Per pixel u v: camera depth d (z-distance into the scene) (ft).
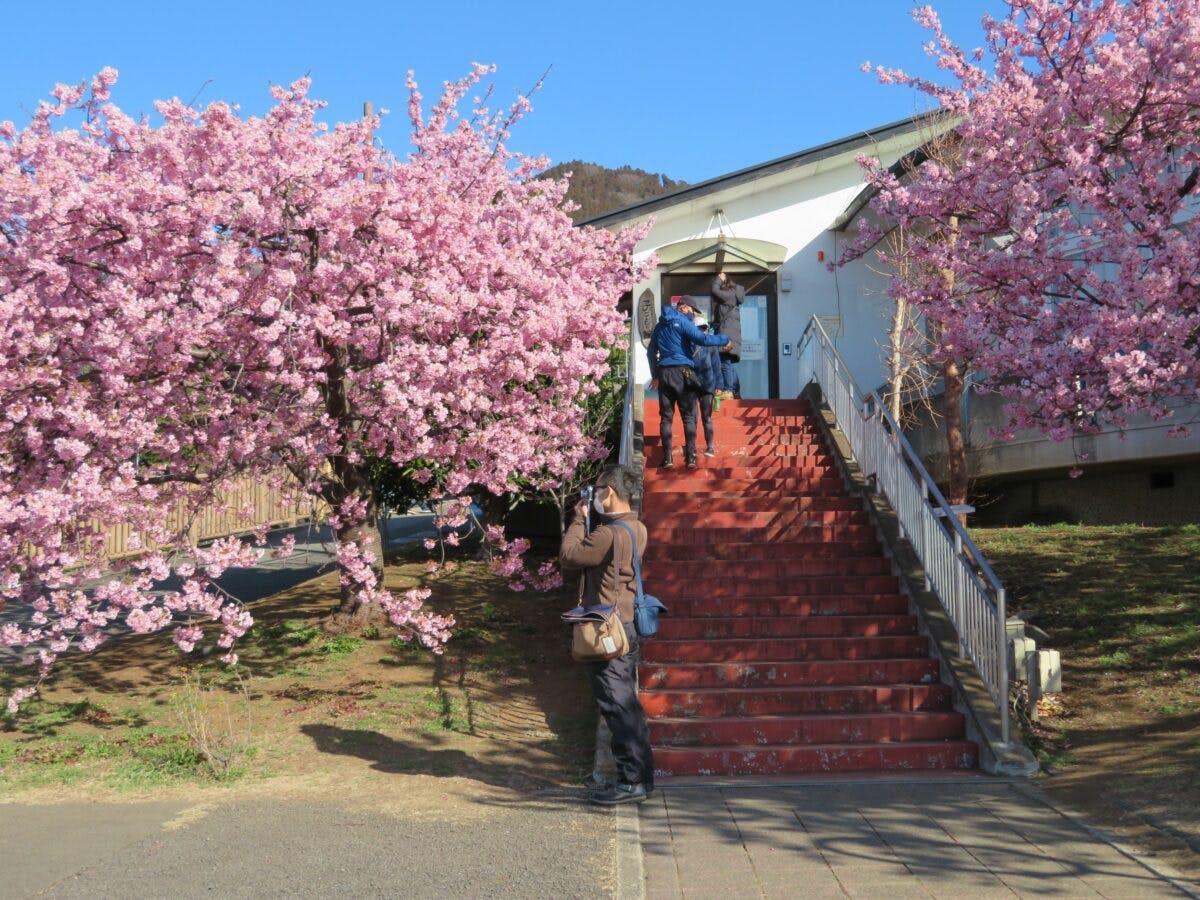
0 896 14.46
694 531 32.19
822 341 43.16
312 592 45.24
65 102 25.73
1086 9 27.53
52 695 29.91
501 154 33.76
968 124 29.94
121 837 17.38
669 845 16.83
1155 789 18.51
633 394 39.50
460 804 19.53
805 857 16.01
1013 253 24.86
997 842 16.49
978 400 48.44
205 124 24.52
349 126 28.19
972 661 24.35
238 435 27.63
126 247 23.97
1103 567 35.09
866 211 50.37
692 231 53.26
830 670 25.22
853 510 33.32
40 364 23.93
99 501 23.35
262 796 20.21
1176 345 21.76
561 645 34.53
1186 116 26.32
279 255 26.37
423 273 27.71
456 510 31.37
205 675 31.40
